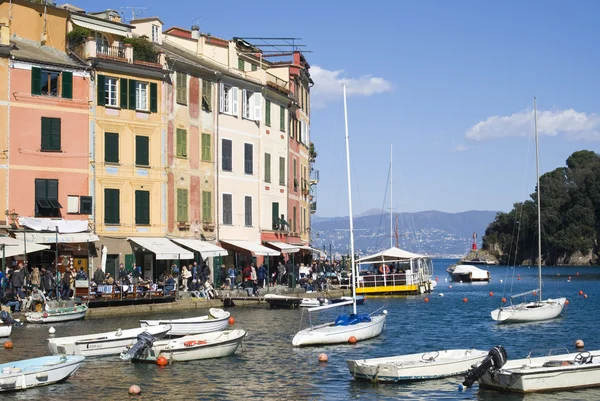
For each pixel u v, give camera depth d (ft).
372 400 82.17
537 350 118.11
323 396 83.92
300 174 261.24
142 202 180.96
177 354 100.73
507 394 83.71
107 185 175.01
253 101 219.82
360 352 112.06
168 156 186.60
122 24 189.98
